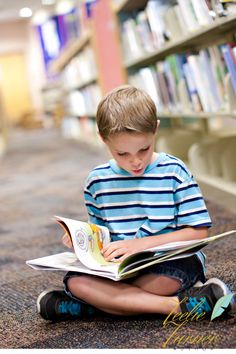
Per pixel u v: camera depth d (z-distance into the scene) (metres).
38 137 11.05
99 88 5.79
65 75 9.37
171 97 3.54
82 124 8.10
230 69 2.54
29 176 5.24
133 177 1.48
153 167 1.47
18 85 16.95
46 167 5.83
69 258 1.50
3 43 16.28
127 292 1.41
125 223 1.50
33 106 16.77
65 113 9.94
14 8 12.15
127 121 1.33
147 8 3.68
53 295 1.51
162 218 1.46
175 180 1.45
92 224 1.48
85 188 1.56
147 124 1.34
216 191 2.90
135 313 1.43
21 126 15.66
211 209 2.77
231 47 2.52
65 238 1.49
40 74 15.09
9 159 7.12
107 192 1.51
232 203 2.69
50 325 1.50
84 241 1.42
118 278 1.30
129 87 1.43
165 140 4.11
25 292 1.84
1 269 2.19
